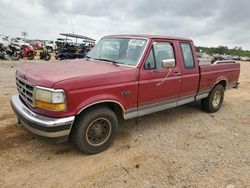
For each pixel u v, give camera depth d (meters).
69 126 3.23
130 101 3.94
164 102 4.64
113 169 3.36
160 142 4.26
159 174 3.29
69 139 3.64
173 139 4.42
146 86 4.12
